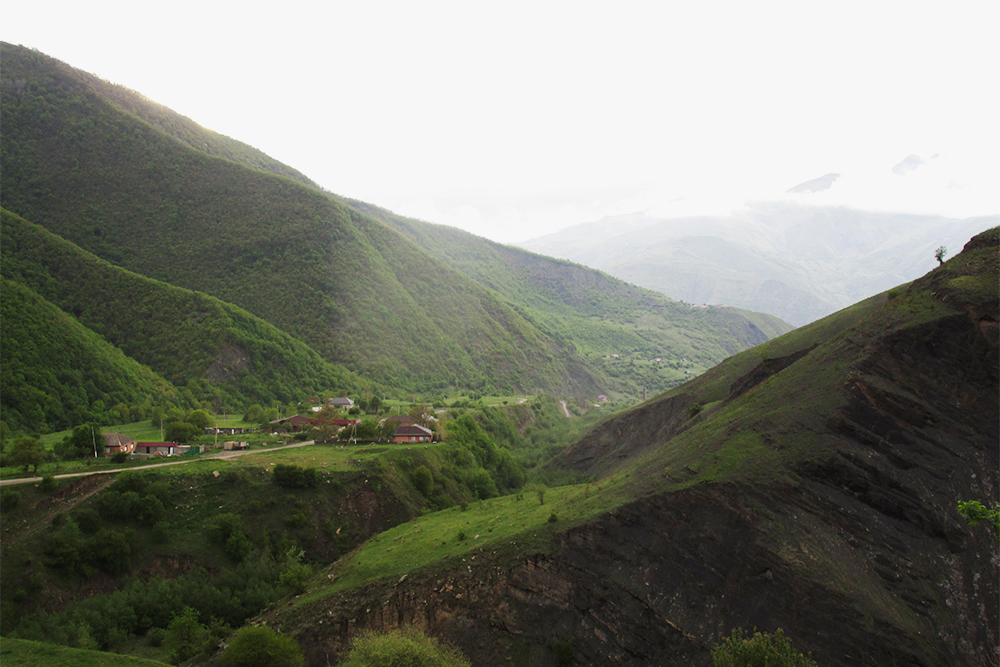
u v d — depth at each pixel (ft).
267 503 280.92
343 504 298.56
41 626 197.26
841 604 143.64
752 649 131.54
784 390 201.46
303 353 645.92
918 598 143.33
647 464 222.07
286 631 197.88
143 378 520.83
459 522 257.75
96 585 222.89
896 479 161.38
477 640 187.32
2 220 630.33
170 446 332.39
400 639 167.12
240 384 569.64
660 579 174.40
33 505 234.99
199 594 227.61
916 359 176.65
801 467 169.89
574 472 419.33
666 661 160.97
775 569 154.71
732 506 170.19
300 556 263.29
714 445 196.13
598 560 187.73
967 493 155.33
